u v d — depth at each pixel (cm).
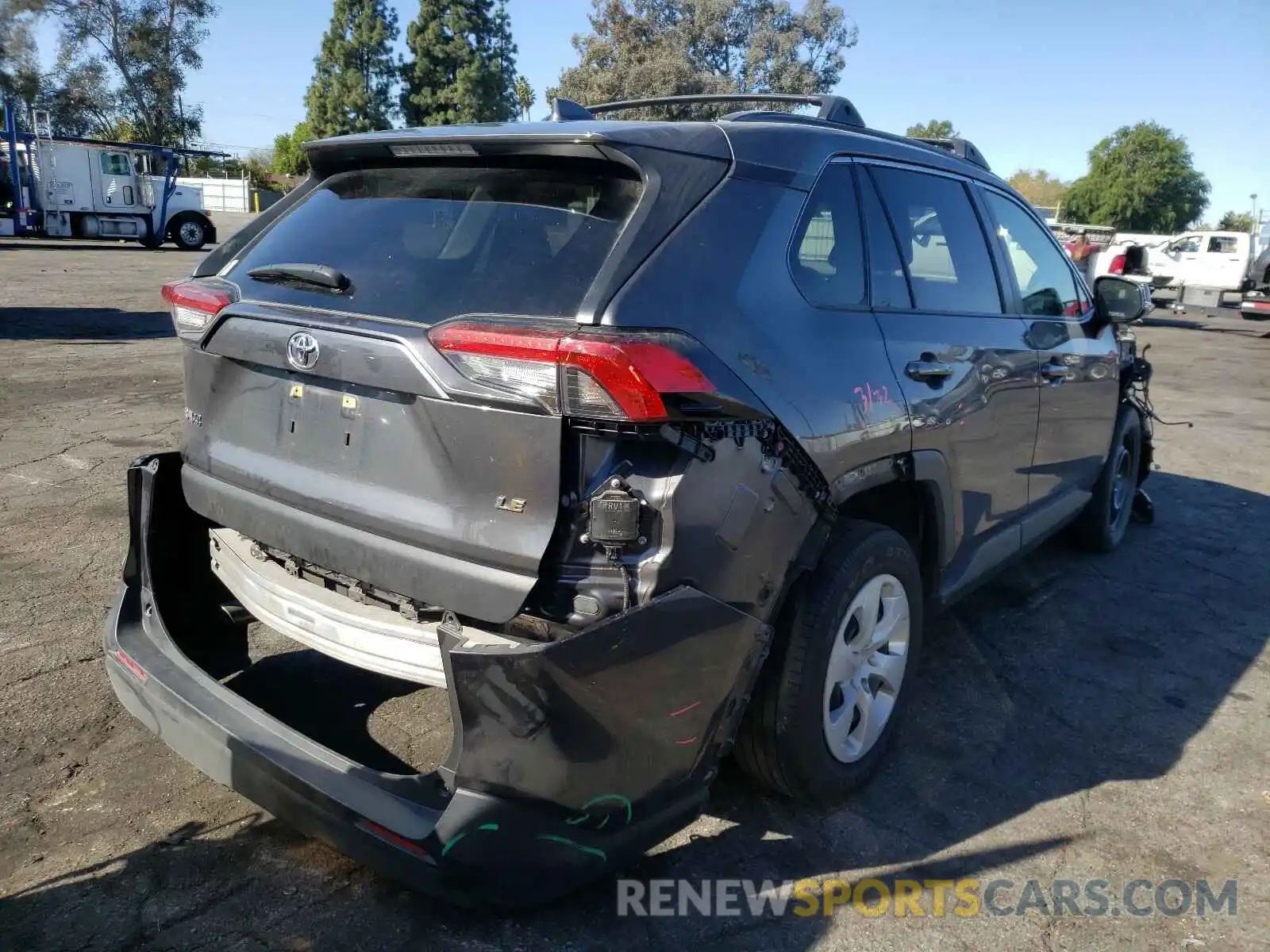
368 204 272
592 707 206
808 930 241
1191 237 2255
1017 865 270
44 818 271
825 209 282
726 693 229
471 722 202
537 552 208
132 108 5016
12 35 4553
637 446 209
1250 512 634
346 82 4809
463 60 4697
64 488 570
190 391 288
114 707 329
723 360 226
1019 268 397
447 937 233
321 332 236
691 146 246
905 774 313
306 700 328
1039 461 405
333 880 251
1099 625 441
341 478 241
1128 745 338
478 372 210
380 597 246
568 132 233
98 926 232
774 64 3472
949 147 396
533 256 228
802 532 248
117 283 1814
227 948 227
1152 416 569
